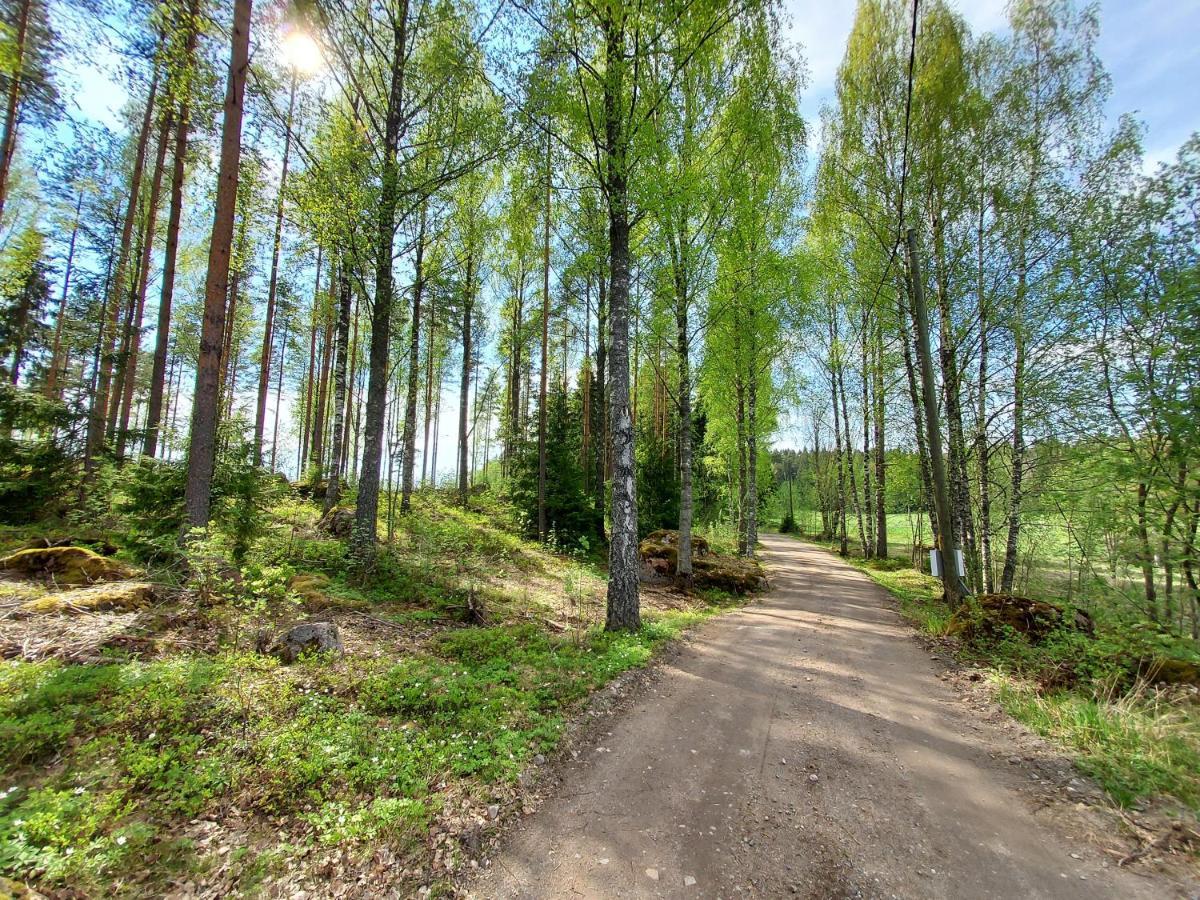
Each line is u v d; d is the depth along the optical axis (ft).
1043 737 15.03
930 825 11.10
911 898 9.01
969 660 22.89
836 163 44.24
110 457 32.09
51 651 14.74
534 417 62.49
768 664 22.61
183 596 20.40
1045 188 36.45
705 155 34.47
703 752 14.47
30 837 8.82
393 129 31.96
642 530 64.13
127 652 15.47
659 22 25.29
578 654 21.95
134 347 47.70
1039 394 35.24
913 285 33.91
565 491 55.98
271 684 15.07
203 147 30.58
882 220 42.19
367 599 26.96
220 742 12.29
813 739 15.26
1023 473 38.52
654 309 39.40
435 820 10.82
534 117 27.48
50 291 49.34
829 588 47.96
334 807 10.75
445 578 32.55
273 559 28.53
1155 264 27.50
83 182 49.39
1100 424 30.63
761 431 72.08
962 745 14.90
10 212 57.57
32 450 30.45
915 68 38.96
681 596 40.98
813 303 55.67
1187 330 24.30
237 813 10.53
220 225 24.08
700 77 31.37
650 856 10.14
